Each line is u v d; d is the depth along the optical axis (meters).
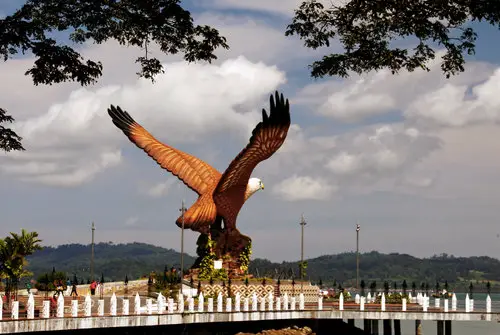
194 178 88.00
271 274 92.06
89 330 54.41
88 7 40.38
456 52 38.75
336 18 40.38
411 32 39.28
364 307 76.62
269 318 68.69
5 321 45.94
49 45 40.94
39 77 41.59
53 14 40.78
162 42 41.75
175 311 60.62
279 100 81.75
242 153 83.69
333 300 91.00
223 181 85.81
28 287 74.44
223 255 87.62
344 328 79.88
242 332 68.75
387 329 78.12
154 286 81.62
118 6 40.84
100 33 41.91
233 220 87.81
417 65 39.97
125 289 82.31
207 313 63.53
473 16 37.28
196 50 41.53
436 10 38.09
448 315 72.81
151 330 59.88
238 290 84.25
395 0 38.84
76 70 41.44
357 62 41.00
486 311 72.81
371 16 40.16
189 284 84.94
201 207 86.25
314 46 41.25
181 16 40.03
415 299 87.06
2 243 66.81
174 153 89.31
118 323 53.84
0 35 40.53
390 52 39.88
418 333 74.00
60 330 50.22
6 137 45.84
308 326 75.81
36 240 67.75
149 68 42.12
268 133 82.50
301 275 95.44
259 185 88.25
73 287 74.62
